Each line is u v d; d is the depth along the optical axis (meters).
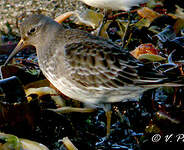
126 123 9.00
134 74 8.05
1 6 14.05
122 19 13.76
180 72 9.66
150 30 12.37
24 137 8.55
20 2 13.99
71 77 8.21
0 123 8.41
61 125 8.94
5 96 8.55
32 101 8.66
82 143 8.46
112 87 8.13
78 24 13.48
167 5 12.23
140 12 12.34
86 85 8.19
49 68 8.63
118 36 12.92
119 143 8.42
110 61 8.09
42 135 8.62
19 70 10.61
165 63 10.45
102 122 9.19
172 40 11.02
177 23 11.66
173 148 7.93
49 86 10.36
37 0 13.94
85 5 14.04
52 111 9.18
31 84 10.37
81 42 8.41
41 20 8.91
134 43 12.32
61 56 8.34
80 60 8.16
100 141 8.52
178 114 8.16
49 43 8.69
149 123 8.43
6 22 13.96
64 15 12.84
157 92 9.63
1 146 7.42
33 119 8.66
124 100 8.78
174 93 9.29
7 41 13.68
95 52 8.19
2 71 10.47
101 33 12.24
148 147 8.10
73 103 9.60
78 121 9.19
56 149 8.20
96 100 8.62
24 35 9.17
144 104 9.43
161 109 8.74
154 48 11.09
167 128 8.12
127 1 11.44
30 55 12.87
